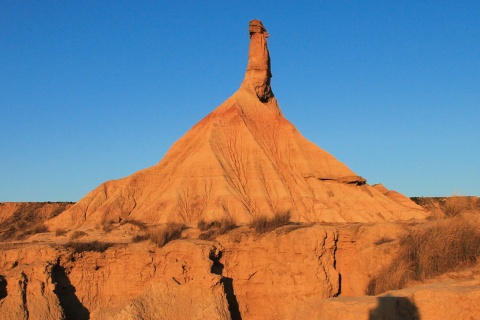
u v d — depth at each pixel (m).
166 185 59.41
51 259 35.81
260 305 35.41
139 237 39.03
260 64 75.12
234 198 55.12
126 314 32.16
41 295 34.03
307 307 23.12
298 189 60.59
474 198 35.78
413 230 32.03
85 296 35.88
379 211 59.19
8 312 32.72
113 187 63.12
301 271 34.12
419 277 27.64
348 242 35.06
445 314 20.12
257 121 68.62
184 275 34.59
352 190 62.44
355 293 33.47
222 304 33.34
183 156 63.66
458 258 27.80
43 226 57.91
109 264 36.47
